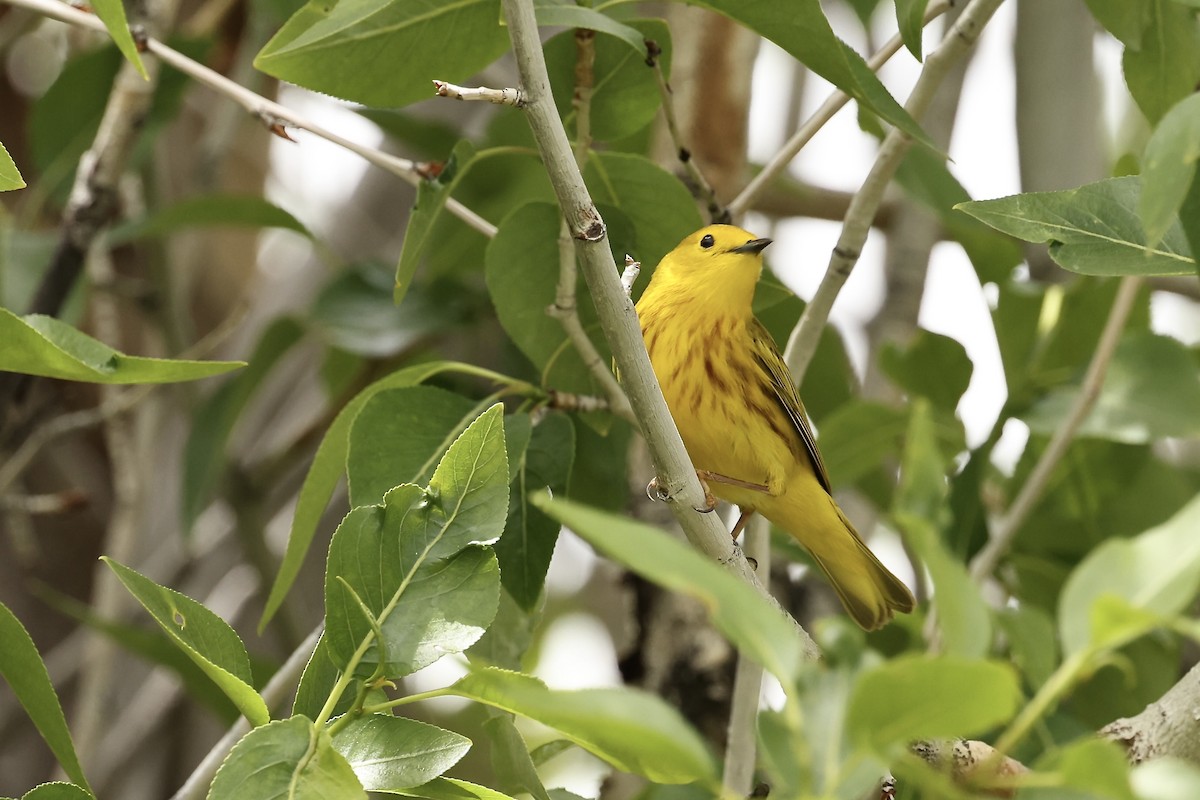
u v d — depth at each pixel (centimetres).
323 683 582
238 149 1844
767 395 1035
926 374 1129
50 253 1251
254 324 1694
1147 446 1071
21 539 1370
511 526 832
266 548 1381
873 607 1070
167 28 1289
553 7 726
